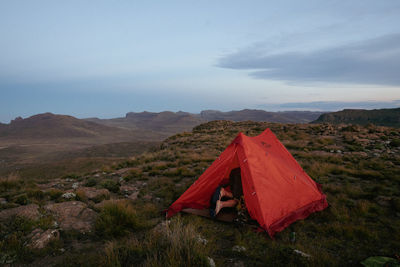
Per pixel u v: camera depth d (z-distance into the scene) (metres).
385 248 4.12
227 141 17.44
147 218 5.68
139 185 8.58
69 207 5.77
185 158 12.70
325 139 15.34
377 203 6.04
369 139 15.07
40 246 4.13
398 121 175.62
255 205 5.31
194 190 6.12
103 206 5.85
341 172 8.85
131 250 3.99
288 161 7.39
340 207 5.88
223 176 6.18
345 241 4.46
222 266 3.71
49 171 49.59
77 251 4.13
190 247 3.86
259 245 4.38
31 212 5.19
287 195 5.69
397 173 8.34
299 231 4.93
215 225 5.32
